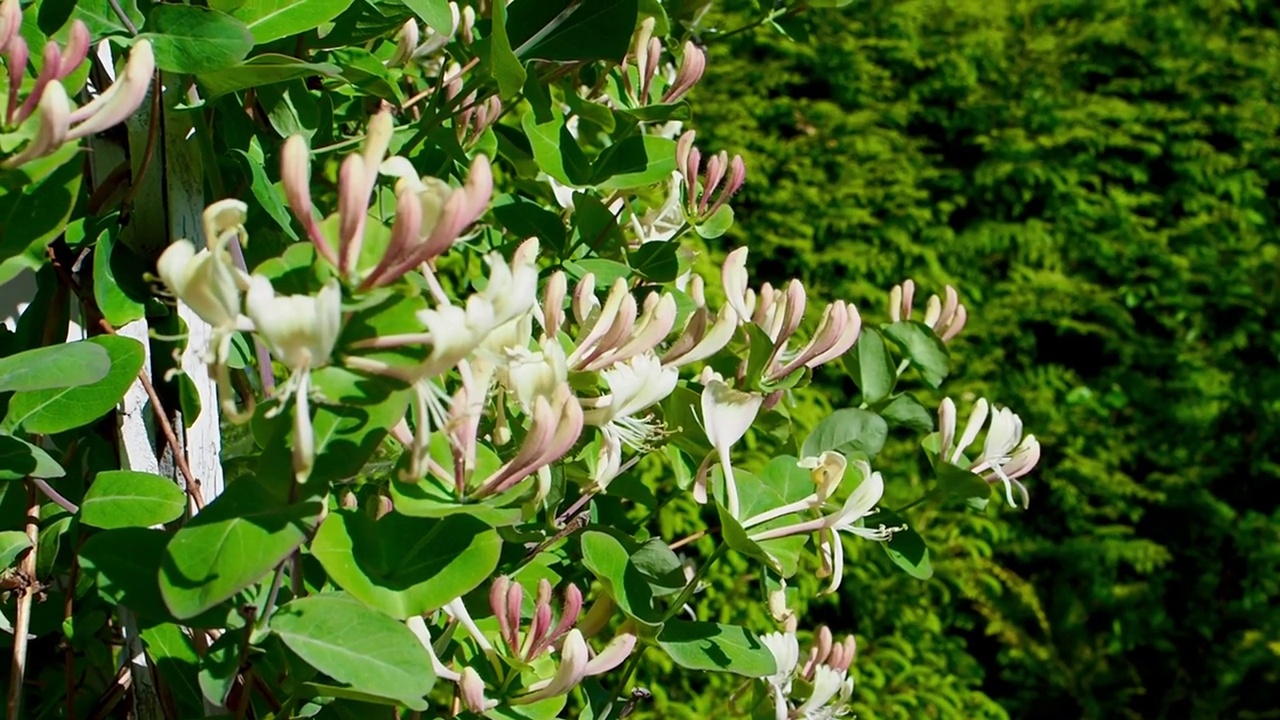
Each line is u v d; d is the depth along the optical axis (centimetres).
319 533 53
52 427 58
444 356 47
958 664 214
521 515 52
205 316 46
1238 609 241
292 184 46
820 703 73
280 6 61
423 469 48
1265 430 239
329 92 80
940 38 253
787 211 238
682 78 77
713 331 65
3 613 67
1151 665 248
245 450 64
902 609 204
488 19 76
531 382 54
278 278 48
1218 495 248
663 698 169
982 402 74
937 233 240
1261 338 239
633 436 63
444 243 46
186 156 60
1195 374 237
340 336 47
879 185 241
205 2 60
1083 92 256
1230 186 247
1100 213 244
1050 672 231
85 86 60
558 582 73
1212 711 240
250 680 57
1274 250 239
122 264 60
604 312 59
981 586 223
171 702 64
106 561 52
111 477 59
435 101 74
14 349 64
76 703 70
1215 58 254
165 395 62
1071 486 234
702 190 86
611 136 82
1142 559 233
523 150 87
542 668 59
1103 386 243
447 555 53
